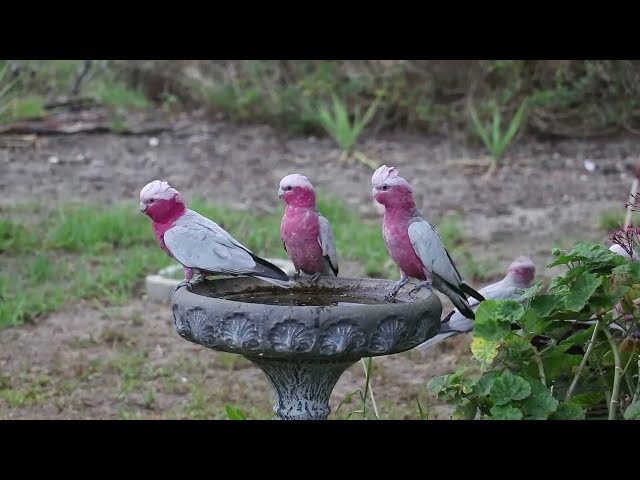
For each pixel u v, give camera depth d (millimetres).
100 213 13477
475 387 5258
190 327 5184
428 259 5887
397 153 17672
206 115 19891
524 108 17453
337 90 18828
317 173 16406
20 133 17953
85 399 8555
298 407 5633
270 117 19203
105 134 18344
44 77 20906
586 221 13773
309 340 4949
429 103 18516
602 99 18156
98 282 11297
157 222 5871
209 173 16156
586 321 5793
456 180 16047
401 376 9141
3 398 8492
